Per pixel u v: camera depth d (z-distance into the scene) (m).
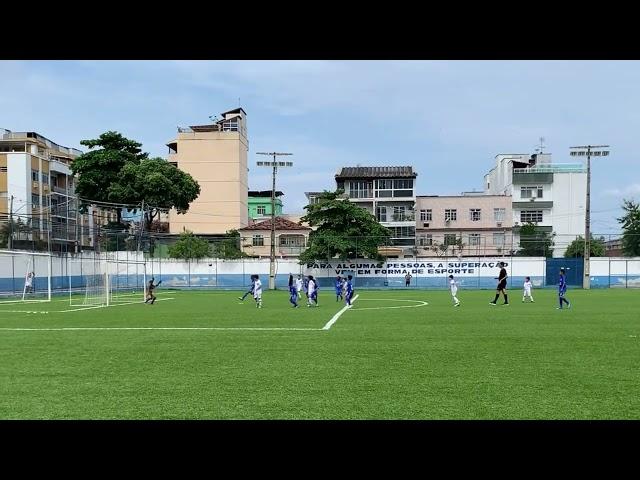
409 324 18.02
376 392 8.12
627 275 53.69
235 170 70.62
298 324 18.17
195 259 55.25
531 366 10.12
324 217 53.06
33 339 14.49
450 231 69.12
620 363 10.42
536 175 71.62
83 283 45.62
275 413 7.07
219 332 15.89
